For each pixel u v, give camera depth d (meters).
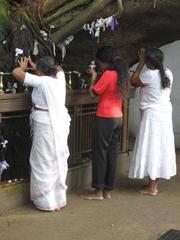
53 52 5.26
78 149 5.51
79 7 5.23
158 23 5.52
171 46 7.98
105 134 4.98
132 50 6.06
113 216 4.67
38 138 4.57
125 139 6.26
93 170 5.12
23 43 4.86
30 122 4.70
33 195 4.69
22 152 4.98
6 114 4.67
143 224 4.50
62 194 4.76
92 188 5.50
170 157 5.37
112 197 5.26
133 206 4.99
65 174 4.75
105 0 5.08
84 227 4.36
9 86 4.73
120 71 4.89
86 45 5.67
